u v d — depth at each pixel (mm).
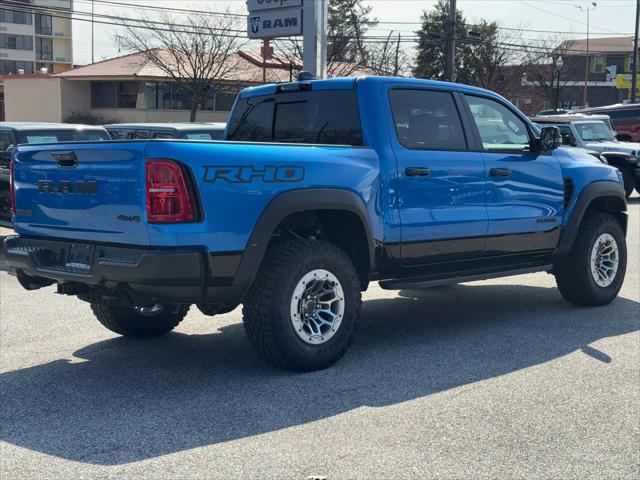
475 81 58312
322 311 5738
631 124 25734
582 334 6926
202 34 43625
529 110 60750
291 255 5512
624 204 8266
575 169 7664
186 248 5027
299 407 5004
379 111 6184
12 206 5988
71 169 5387
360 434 4566
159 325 6711
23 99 50969
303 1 19984
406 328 7164
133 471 4055
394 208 6121
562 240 7598
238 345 6555
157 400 5148
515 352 6324
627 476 4059
